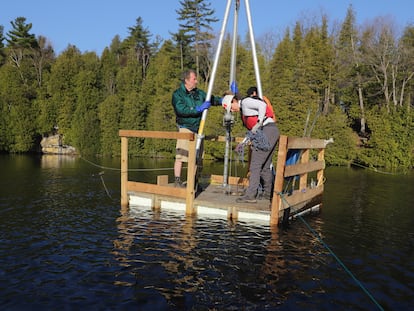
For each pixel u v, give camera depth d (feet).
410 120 88.22
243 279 14.39
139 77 143.23
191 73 23.99
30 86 138.51
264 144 21.26
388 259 17.31
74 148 128.98
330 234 21.35
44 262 16.25
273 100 98.43
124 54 192.85
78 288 13.57
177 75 135.23
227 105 23.97
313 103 96.53
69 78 134.21
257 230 20.59
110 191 38.40
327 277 14.87
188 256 16.74
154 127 120.88
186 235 19.69
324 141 28.58
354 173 70.79
